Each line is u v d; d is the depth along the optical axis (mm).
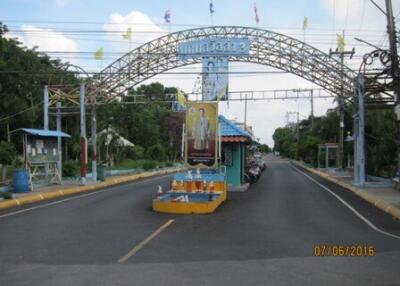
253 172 34688
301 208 18641
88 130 48312
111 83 37125
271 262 9359
